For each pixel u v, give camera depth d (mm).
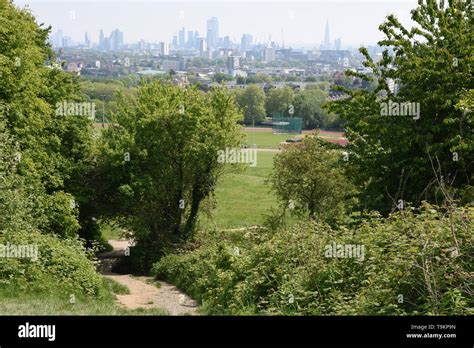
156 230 44406
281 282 18516
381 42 31219
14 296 19453
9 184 25156
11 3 37562
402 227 16094
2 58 32250
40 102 35625
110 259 45312
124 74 193750
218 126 44781
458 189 25094
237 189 67062
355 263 16766
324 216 35031
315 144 36969
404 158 29297
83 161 44656
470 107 26078
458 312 12211
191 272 30312
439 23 30312
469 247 13641
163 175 44688
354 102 31438
